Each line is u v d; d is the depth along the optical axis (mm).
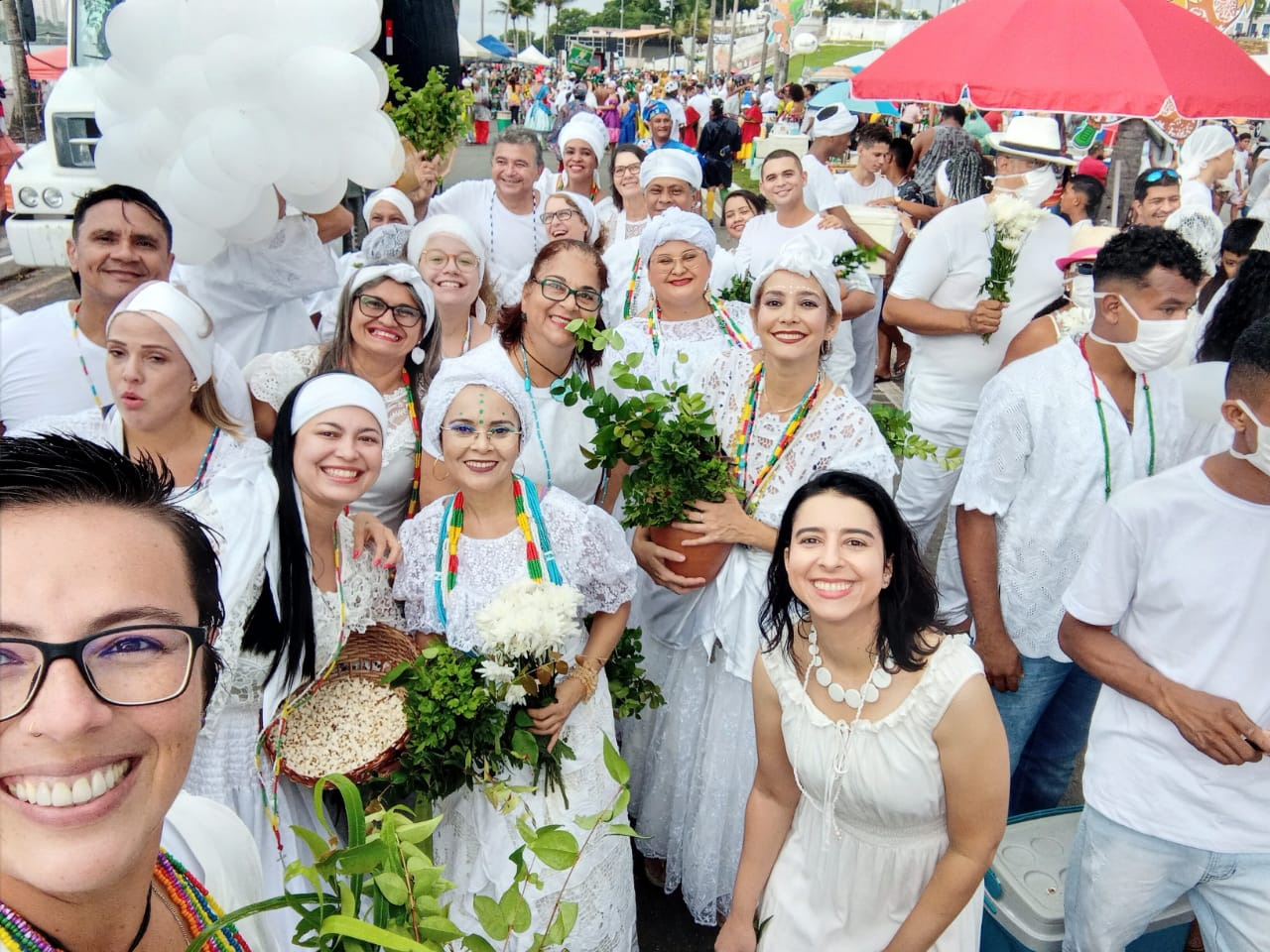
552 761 2635
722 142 15078
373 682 2752
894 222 5566
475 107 27656
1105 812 2357
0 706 925
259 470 2484
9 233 8609
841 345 5363
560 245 3311
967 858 2111
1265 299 2850
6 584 929
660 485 2992
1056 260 4379
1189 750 2242
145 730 984
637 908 3311
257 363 3500
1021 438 3023
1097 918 2418
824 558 1978
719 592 3072
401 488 3438
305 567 2498
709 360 3391
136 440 2855
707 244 3932
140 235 3270
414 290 3389
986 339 4410
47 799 934
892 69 6258
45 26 20031
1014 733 3295
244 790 2475
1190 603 2219
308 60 3426
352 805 1203
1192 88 5348
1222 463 2188
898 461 4730
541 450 3387
